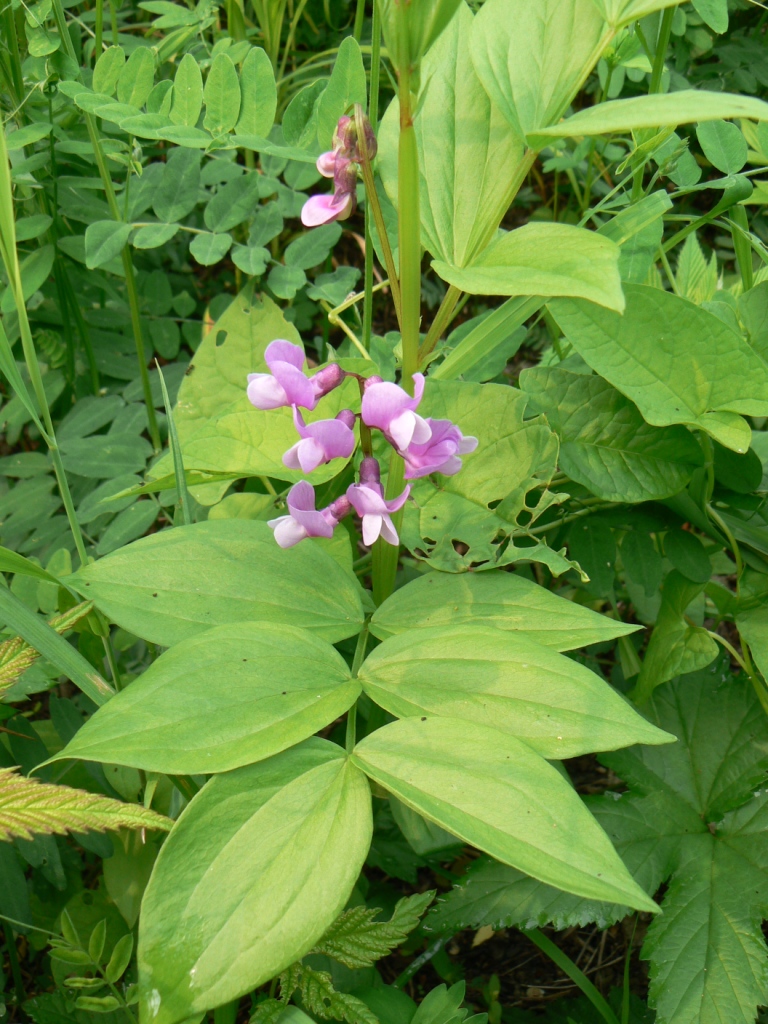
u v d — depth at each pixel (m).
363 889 0.29
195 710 0.22
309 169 0.34
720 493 0.29
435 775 0.21
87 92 0.30
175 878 0.20
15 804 0.20
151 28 0.43
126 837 0.29
